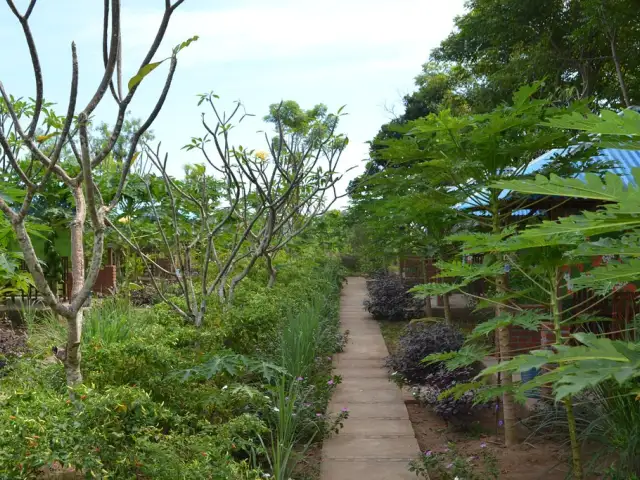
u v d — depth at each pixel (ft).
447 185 18.62
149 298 35.76
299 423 17.37
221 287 21.07
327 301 39.70
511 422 17.10
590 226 4.38
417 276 48.29
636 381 11.87
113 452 9.29
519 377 23.02
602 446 14.76
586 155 15.78
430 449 17.47
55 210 31.94
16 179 26.84
